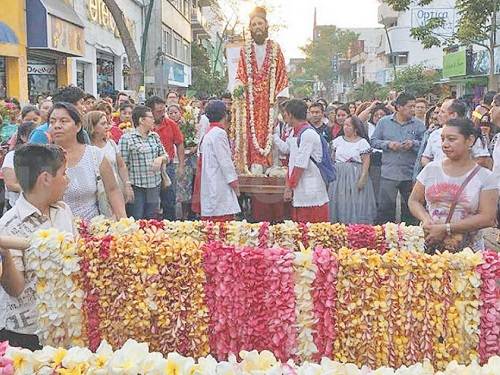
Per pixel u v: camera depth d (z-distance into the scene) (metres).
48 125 5.49
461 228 4.57
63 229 3.83
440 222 4.68
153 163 8.35
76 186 4.78
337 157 8.82
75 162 4.81
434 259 3.50
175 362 2.69
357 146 8.70
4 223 3.66
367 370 2.75
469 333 3.47
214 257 3.59
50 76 18.80
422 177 4.83
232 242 4.75
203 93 46.34
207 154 7.30
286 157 8.86
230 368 2.64
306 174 7.35
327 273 3.51
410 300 3.50
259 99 8.50
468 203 4.59
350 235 4.71
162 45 31.72
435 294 3.50
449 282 3.50
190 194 10.35
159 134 9.62
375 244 4.68
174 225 4.82
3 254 3.35
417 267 3.50
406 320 3.51
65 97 6.04
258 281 3.55
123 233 4.55
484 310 3.48
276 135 8.66
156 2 29.92
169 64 34.09
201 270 3.61
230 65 9.27
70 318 3.60
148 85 27.44
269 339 3.55
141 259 3.61
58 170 3.70
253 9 8.51
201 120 10.72
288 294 3.52
